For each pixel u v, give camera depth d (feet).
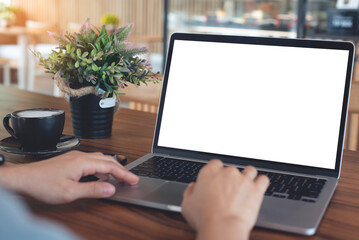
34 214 2.25
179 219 2.23
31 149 3.18
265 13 17.53
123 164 3.11
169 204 2.28
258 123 3.02
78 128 3.77
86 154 2.49
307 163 2.85
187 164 2.97
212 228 1.65
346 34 14.49
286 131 2.94
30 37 18.84
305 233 2.03
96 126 3.75
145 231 2.10
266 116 3.01
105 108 3.73
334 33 14.84
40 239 0.88
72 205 2.38
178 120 3.23
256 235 2.05
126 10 28.02
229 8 18.42
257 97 3.06
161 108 3.30
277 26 17.30
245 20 18.13
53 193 2.21
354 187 2.72
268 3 17.39
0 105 5.05
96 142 3.68
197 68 3.27
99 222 2.18
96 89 3.59
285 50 3.05
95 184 2.25
